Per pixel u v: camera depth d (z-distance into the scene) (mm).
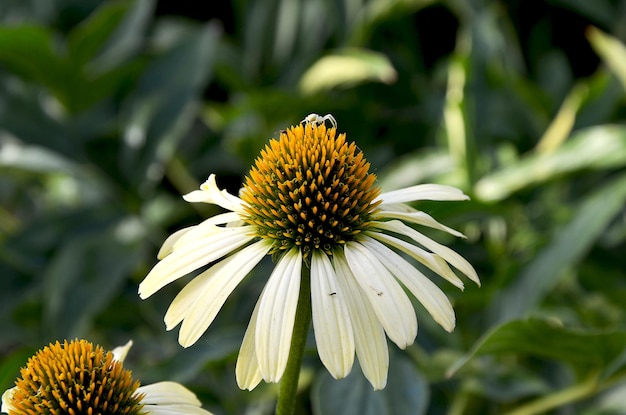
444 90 1149
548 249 794
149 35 1165
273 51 1134
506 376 779
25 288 905
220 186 1111
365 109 1062
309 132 658
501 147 992
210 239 639
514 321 705
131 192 943
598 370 739
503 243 903
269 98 960
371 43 1125
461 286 626
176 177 1058
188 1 1321
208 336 885
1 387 708
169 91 958
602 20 1128
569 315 856
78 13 1142
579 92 975
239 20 1170
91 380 633
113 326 972
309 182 647
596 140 810
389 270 626
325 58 960
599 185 990
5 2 1140
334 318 618
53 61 950
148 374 726
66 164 909
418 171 876
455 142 854
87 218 938
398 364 737
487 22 970
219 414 810
